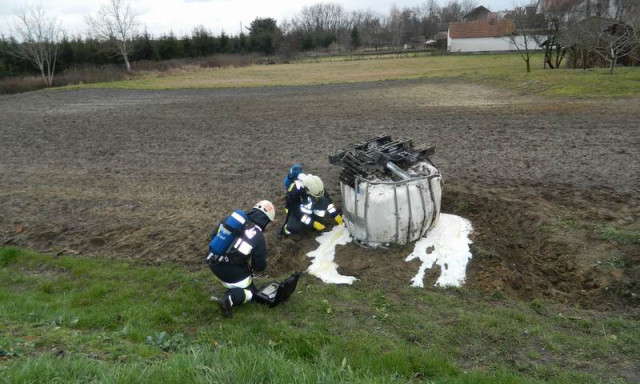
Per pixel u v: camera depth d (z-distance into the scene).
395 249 7.12
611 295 6.05
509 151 12.41
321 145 14.42
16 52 49.19
